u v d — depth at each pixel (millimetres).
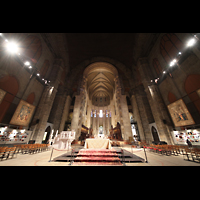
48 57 14500
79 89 19781
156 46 12930
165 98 11430
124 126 16656
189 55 8266
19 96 9406
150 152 7371
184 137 8641
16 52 8625
